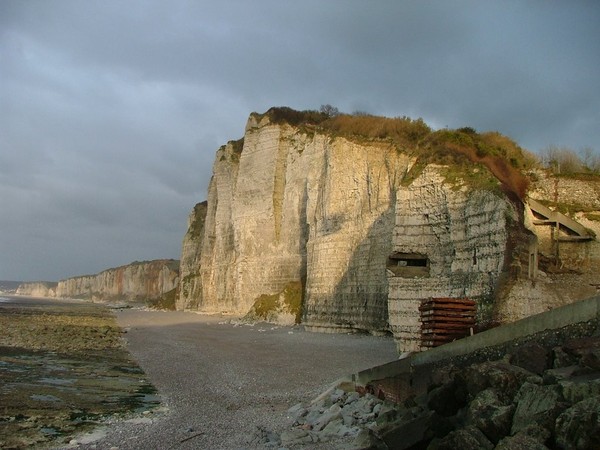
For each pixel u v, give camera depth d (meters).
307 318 40.53
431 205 25.06
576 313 9.58
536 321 10.25
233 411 15.30
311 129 52.19
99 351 30.80
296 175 51.59
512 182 23.23
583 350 8.49
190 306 82.69
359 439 10.46
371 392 14.55
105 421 14.34
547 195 23.25
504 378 9.04
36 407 15.92
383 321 34.28
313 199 43.44
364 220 37.25
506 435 7.91
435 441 8.94
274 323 46.59
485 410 8.51
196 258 87.75
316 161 43.94
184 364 24.98
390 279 24.80
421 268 24.97
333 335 35.84
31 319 56.97
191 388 19.23
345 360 24.33
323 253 40.06
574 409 6.76
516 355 9.91
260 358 25.73
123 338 38.88
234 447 11.46
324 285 39.50
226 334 39.75
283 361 24.44
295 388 18.31
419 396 11.57
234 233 58.00
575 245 21.70
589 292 19.97
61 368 23.98
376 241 35.78
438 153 25.98
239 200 57.53
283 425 13.22
